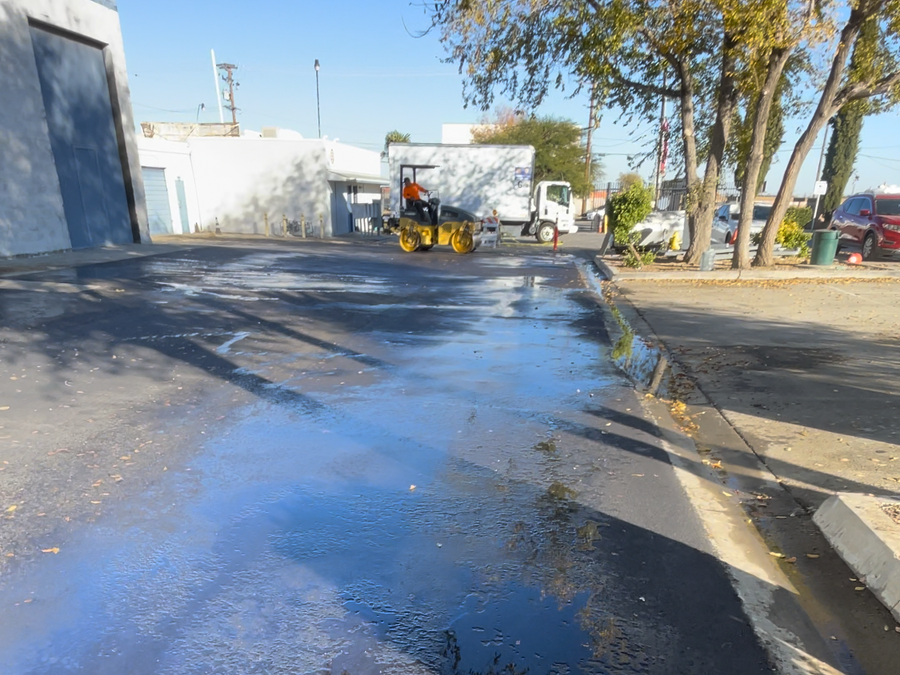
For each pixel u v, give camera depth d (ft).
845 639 8.71
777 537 11.41
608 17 42.27
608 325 30.42
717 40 48.85
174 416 16.94
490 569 10.17
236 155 100.94
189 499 12.28
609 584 9.82
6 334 25.73
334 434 15.87
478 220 68.49
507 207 87.76
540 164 169.89
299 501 12.30
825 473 13.84
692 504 12.52
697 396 19.43
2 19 49.19
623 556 10.63
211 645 8.28
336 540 10.93
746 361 23.30
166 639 8.38
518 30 50.24
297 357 23.59
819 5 37.55
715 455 15.05
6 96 49.73
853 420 17.03
